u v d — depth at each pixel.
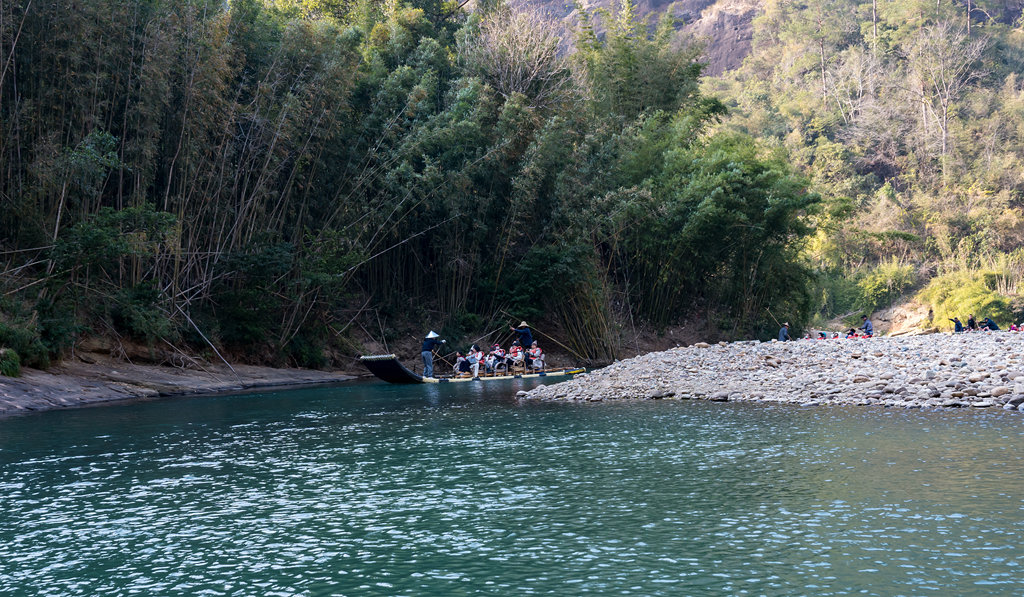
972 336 28.38
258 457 12.68
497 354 32.53
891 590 6.00
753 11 153.88
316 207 33.12
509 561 7.04
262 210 30.41
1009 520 7.68
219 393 25.02
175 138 27.42
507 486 10.05
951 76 110.31
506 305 37.03
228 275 29.50
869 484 9.38
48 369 22.97
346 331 35.06
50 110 24.50
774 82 132.50
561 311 38.22
